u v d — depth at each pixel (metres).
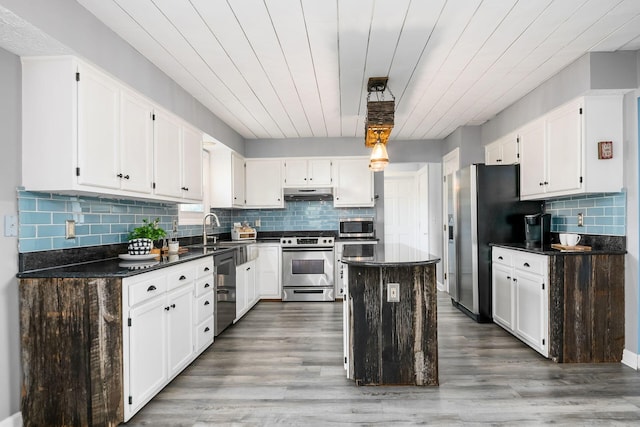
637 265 2.74
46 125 2.00
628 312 2.81
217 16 2.17
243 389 2.45
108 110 2.27
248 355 3.06
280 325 3.91
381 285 2.50
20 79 2.01
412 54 2.70
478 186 3.96
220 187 4.80
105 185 2.23
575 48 2.66
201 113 3.76
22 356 2.00
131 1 2.00
